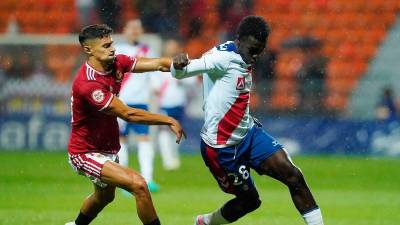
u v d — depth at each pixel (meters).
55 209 28.62
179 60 18.86
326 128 49.72
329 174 41.53
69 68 51.12
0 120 51.16
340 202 31.72
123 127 32.09
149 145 33.84
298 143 49.94
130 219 26.03
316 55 54.84
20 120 50.94
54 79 50.94
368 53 57.56
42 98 50.84
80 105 19.45
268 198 32.69
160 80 42.38
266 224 25.33
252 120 20.31
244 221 25.92
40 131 50.81
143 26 57.59
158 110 42.84
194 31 57.88
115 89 19.70
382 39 58.31
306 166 44.50
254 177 40.38
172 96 42.84
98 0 58.97
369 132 49.34
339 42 58.19
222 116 19.59
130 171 19.25
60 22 60.59
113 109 19.03
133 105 32.41
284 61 54.88
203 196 33.19
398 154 48.91
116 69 19.59
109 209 28.53
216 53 19.17
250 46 19.12
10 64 51.34
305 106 50.31
